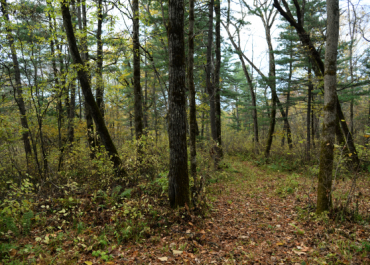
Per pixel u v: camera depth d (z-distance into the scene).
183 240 4.59
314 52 11.52
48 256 3.52
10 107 10.41
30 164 9.88
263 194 8.65
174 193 5.85
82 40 9.45
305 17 14.16
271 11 15.88
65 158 9.09
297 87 14.27
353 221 5.19
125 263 3.64
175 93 5.66
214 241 4.70
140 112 9.55
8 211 4.25
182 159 5.80
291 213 6.35
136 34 9.14
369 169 9.58
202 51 14.40
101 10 8.67
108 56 9.74
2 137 9.09
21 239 4.15
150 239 4.52
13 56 10.27
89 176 7.32
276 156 15.92
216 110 14.80
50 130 12.24
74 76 7.88
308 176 11.37
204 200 6.37
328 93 5.54
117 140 18.56
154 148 8.42
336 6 5.31
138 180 7.43
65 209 5.20
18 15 8.64
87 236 4.38
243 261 3.87
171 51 5.54
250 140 22.44
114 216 5.07
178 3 5.38
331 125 5.53
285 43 14.68
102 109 11.48
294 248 4.27
